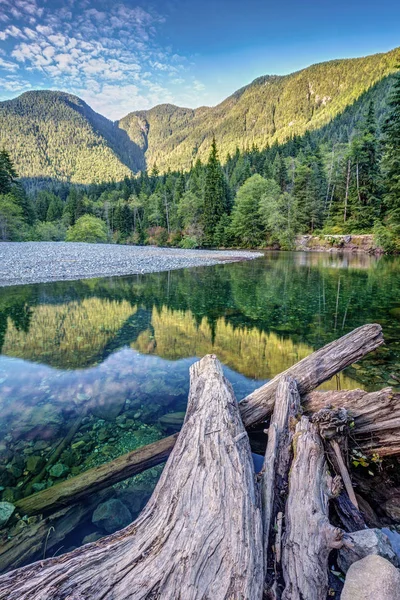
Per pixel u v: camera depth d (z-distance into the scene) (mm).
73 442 2900
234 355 5012
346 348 2984
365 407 2461
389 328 6297
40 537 1881
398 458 2322
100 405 3559
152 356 5023
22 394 3803
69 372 4434
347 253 28391
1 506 2084
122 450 2797
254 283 12641
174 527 1491
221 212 43906
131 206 65125
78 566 1347
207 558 1328
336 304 8766
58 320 7062
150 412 3416
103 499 2178
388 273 14898
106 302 8930
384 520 1898
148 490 2271
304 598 1255
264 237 40656
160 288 11398
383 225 25453
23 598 1193
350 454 2305
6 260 17031
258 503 1685
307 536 1496
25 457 2682
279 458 2086
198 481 1729
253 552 1369
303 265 19031
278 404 2584
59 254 21625
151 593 1215
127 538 1517
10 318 7148
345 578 1332
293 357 4902
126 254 24344
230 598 1188
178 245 45875
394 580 1225
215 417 2309
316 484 1806
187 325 6762
